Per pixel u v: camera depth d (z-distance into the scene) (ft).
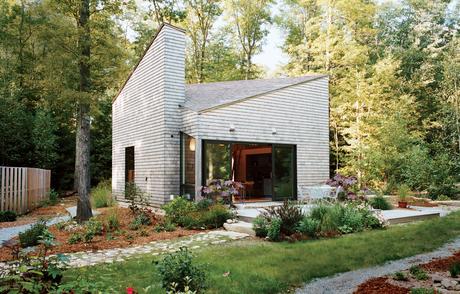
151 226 31.01
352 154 66.95
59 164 71.92
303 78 52.85
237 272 16.66
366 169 63.21
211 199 36.63
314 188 40.24
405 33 102.83
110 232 28.50
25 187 44.98
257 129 44.80
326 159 52.39
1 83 60.80
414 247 21.48
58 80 33.96
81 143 34.24
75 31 32.50
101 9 35.14
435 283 14.65
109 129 79.30
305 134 50.08
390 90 76.43
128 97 52.90
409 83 82.02
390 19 104.94
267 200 47.14
